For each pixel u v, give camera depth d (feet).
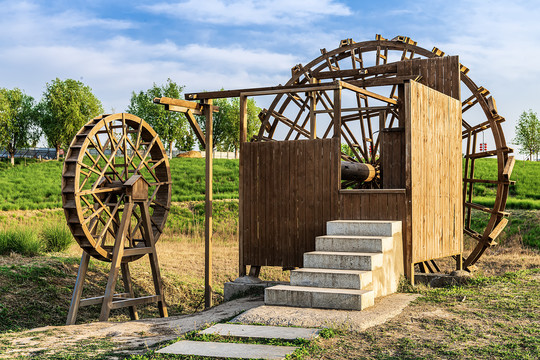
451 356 17.20
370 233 29.78
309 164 34.47
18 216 85.81
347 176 42.24
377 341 19.01
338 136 33.53
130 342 21.83
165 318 29.43
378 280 26.81
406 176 31.30
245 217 36.60
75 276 43.32
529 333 19.67
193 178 129.08
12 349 21.13
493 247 58.70
